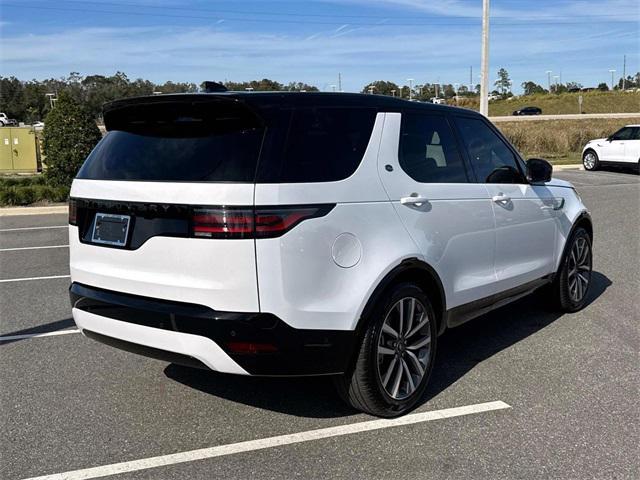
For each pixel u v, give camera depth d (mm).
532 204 5254
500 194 4832
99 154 3914
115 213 3635
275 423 3824
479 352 5059
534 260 5371
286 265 3281
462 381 4453
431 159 4289
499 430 3707
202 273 3299
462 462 3346
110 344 3734
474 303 4578
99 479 3207
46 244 10484
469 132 4773
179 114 3566
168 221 3391
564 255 5855
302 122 3506
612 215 12727
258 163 3297
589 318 5949
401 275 3879
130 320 3527
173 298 3398
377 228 3676
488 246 4660
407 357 3953
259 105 3375
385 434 3668
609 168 23891
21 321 5992
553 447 3498
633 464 3312
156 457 3424
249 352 3285
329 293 3438
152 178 3492
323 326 3418
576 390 4281
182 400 4172
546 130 34531
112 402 4148
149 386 4410
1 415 3959
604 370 4637
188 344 3344
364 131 3818
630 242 9859
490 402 4102
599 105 87438
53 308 6453
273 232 3250
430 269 4035
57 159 16906
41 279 7828
